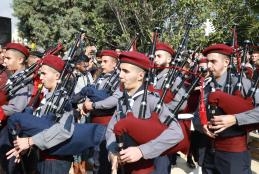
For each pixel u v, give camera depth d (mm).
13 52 4281
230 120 3160
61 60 3430
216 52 3613
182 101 2996
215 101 3260
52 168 3209
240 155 3309
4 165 4059
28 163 3520
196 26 10750
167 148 2639
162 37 10789
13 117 3117
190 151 4992
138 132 2592
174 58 3984
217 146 3385
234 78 3535
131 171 2809
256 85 3309
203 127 3396
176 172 5902
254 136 7539
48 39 24547
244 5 11188
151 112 2797
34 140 3021
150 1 13102
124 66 2873
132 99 2873
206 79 3719
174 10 11719
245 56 3701
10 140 3916
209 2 10852
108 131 3051
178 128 2697
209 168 3566
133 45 5336
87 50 5914
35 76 3900
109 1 15109
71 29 23094
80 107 4820
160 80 4191
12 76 4059
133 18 14734
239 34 11391
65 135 3064
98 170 4375
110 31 15664
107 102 4223
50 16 24797
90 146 3195
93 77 6004
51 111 3152
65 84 3334
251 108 3240
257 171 5988
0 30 9766
